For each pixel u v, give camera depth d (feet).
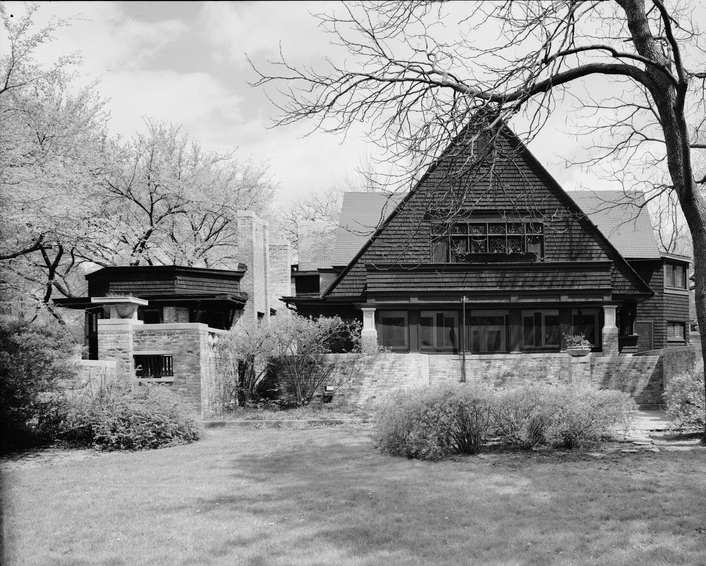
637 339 95.66
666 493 26.89
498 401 37.93
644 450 36.94
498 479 30.27
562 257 85.46
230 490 29.91
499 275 84.12
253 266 91.86
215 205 119.03
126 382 51.16
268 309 99.19
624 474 30.71
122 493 29.73
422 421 37.35
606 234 100.27
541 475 30.83
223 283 89.61
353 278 90.12
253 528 23.40
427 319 85.71
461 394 37.50
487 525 23.11
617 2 40.01
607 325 83.56
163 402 47.57
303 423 56.29
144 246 110.22
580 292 83.66
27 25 68.44
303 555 20.39
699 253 38.86
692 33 40.50
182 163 123.13
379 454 38.58
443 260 85.71
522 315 85.66
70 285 113.91
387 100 36.17
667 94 38.27
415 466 34.19
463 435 37.47
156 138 111.24
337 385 68.54
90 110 93.86
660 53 38.65
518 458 35.42
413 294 83.97
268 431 52.95
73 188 76.43
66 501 28.27
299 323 68.64
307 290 109.19
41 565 19.94
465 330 83.35
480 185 84.99
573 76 38.88
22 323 44.32
